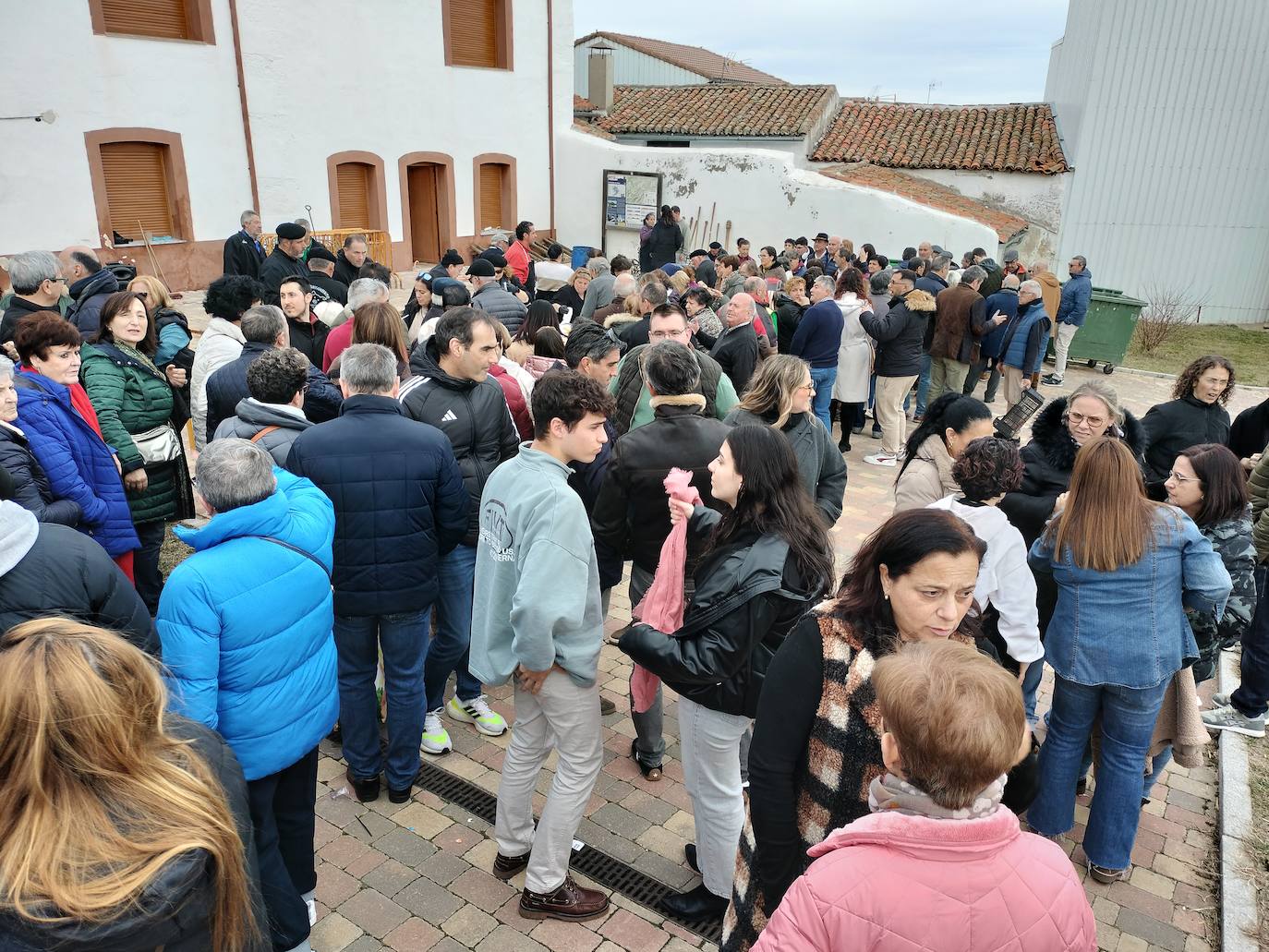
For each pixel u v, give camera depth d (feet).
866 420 33.42
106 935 3.89
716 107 71.10
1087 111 61.41
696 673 7.88
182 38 43.91
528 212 64.34
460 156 58.34
